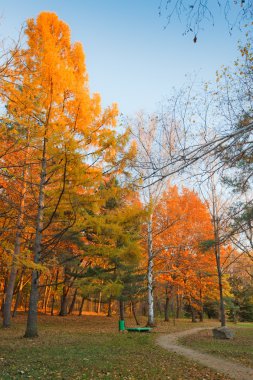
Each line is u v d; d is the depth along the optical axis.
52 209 11.62
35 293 13.07
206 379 7.17
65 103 12.60
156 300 39.25
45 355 8.86
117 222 11.84
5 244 13.45
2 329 15.80
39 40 12.24
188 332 18.38
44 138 11.27
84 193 10.92
